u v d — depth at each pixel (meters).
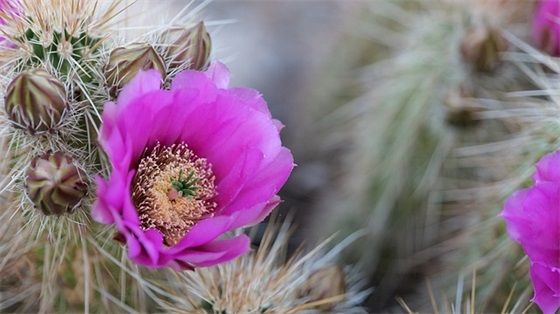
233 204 0.46
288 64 0.94
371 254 0.67
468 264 0.59
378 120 0.66
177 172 0.47
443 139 0.63
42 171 0.47
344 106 0.79
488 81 0.61
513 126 0.61
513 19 0.62
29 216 0.50
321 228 0.71
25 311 0.54
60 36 0.49
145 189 0.47
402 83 0.64
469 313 0.54
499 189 0.57
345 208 0.69
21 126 0.48
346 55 0.78
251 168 0.46
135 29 0.52
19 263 0.52
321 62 0.84
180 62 0.50
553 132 0.55
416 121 0.63
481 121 0.61
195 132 0.47
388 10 0.70
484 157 0.62
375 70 0.72
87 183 0.48
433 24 0.63
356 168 0.69
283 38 0.97
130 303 0.53
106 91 0.49
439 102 0.62
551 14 0.56
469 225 0.61
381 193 0.66
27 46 0.49
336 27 0.86
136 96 0.45
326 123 0.81
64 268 0.52
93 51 0.50
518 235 0.48
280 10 1.00
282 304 0.52
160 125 0.46
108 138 0.44
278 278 0.53
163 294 0.52
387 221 0.66
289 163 0.46
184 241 0.45
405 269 0.67
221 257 0.45
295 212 0.77
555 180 0.48
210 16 0.97
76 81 0.49
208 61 0.51
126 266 0.52
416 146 0.64
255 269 0.52
